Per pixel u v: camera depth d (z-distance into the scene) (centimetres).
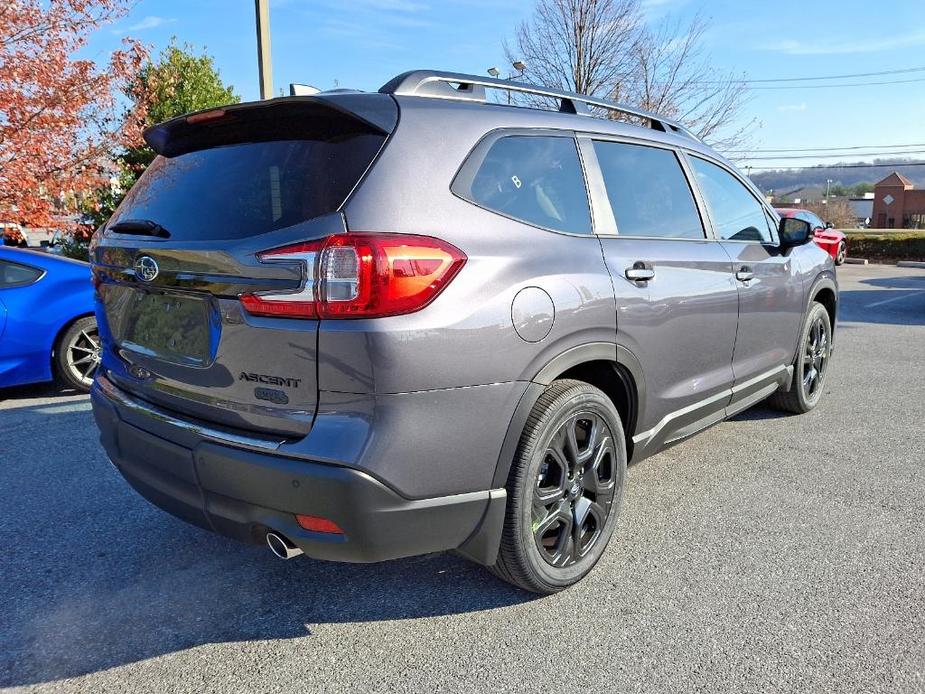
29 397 595
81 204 1059
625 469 299
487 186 253
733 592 280
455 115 256
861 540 323
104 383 296
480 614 268
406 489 220
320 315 211
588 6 1836
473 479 236
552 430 257
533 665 238
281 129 250
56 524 347
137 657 245
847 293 1455
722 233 380
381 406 212
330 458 211
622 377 301
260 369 223
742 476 400
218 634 258
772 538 326
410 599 279
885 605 270
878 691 222
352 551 222
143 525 347
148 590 288
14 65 915
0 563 309
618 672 233
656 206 336
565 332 258
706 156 394
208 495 238
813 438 464
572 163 296
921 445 450
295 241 213
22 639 254
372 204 220
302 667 238
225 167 255
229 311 228
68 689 228
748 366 399
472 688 227
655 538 327
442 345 220
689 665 236
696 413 353
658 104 1994
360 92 250
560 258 264
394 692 225
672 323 318
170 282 244
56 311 579
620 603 274
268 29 948
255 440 224
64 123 953
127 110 1044
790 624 258
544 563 268
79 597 282
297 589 288
